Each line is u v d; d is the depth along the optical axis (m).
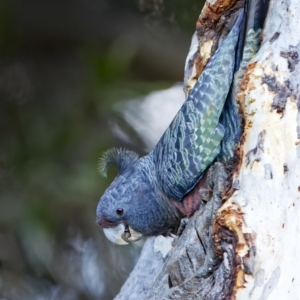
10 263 14.08
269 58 8.15
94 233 14.06
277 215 7.68
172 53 15.09
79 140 14.02
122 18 15.35
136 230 10.23
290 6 8.26
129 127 14.25
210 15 9.80
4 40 15.02
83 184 13.60
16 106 14.77
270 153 7.89
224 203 7.84
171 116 14.66
